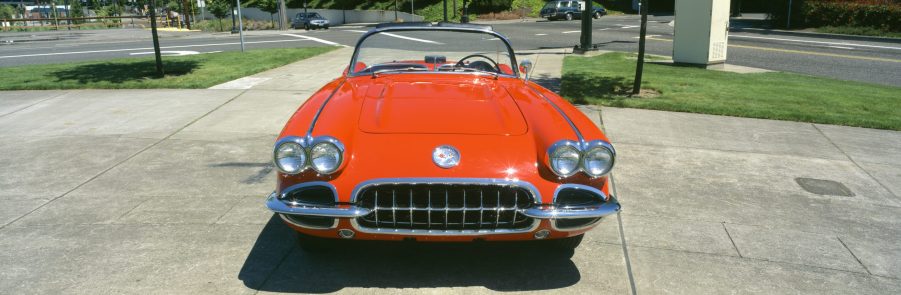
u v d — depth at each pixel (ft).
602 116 23.85
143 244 11.35
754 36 72.90
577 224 9.59
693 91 29.89
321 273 10.30
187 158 17.34
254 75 34.53
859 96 29.66
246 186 14.88
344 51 50.08
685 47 41.01
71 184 14.99
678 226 12.75
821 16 80.12
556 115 10.39
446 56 14.29
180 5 170.30
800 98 28.55
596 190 9.46
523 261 10.95
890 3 74.64
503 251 11.35
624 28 88.22
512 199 9.22
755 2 149.28
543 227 9.32
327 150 8.94
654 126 22.25
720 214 13.53
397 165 8.99
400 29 14.08
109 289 9.59
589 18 47.93
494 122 10.11
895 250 11.86
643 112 24.79
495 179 8.97
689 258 11.21
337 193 8.98
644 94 28.78
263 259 10.78
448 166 8.96
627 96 28.07
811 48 57.00
